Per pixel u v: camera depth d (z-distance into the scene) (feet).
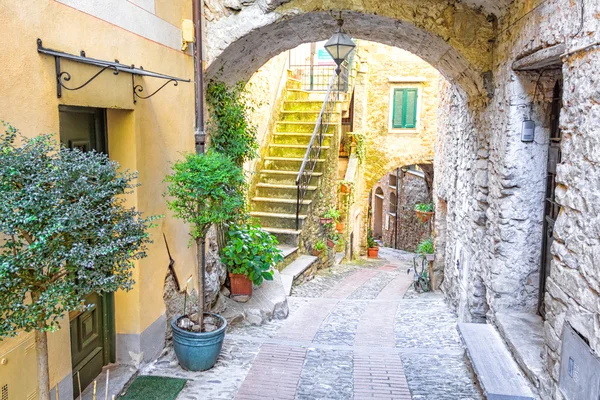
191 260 16.34
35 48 8.95
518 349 12.63
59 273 7.43
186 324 14.17
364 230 49.62
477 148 18.43
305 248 31.50
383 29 18.54
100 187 7.57
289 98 36.81
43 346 7.75
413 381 13.76
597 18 8.78
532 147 14.67
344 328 19.30
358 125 42.83
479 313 18.21
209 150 14.07
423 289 31.17
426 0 16.55
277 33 18.25
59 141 9.73
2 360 8.34
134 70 11.48
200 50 15.75
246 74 20.34
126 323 13.16
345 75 37.11
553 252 10.85
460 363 15.23
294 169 32.22
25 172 6.86
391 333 18.75
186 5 15.66
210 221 12.96
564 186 10.39
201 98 15.84
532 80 14.32
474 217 18.58
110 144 12.50
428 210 34.53
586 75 9.27
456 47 16.72
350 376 14.07
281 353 15.75
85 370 12.09
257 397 12.51
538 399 11.04
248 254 20.01
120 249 7.81
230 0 16.63
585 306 9.17
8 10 8.29
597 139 8.80
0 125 8.15
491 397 11.19
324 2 16.63
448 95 26.55
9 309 6.90
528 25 12.86
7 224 6.39
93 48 10.66
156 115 13.69
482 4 15.92
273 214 29.96
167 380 12.97
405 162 43.34
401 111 42.57
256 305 19.80
